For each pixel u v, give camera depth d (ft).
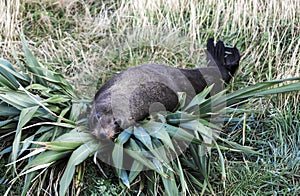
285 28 17.46
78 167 11.65
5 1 18.47
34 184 11.60
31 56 13.30
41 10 19.12
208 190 11.94
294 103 14.71
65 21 18.72
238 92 12.72
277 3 17.95
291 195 12.45
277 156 13.43
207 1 18.83
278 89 12.52
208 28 18.11
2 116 12.85
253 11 17.76
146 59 16.24
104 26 18.02
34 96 12.55
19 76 12.84
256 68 16.31
